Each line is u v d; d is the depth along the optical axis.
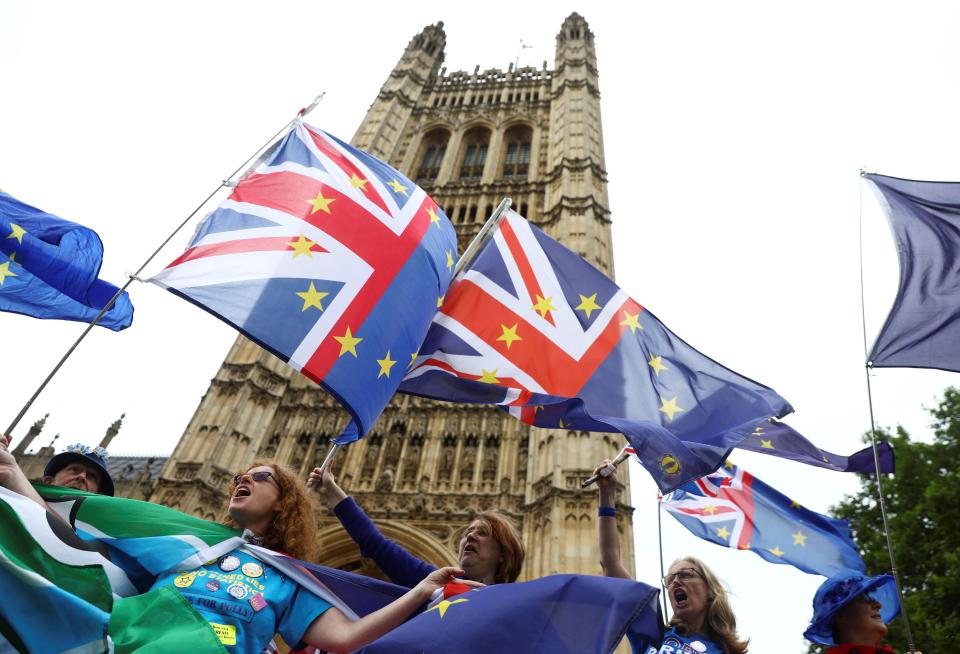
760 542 10.36
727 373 8.40
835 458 8.87
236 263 6.74
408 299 7.57
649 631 4.26
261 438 27.80
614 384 8.30
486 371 8.29
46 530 3.93
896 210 9.16
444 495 25.66
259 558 4.52
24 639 3.26
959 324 8.26
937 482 23.08
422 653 3.83
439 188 46.66
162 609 3.72
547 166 47.72
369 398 6.69
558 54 62.44
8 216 8.05
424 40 65.38
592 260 35.00
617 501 23.34
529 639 4.01
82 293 8.16
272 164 7.89
